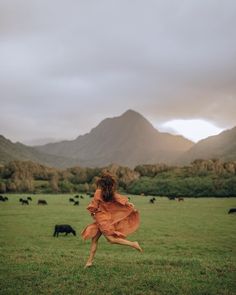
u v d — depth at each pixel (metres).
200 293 7.66
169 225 50.22
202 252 29.20
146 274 9.14
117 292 7.68
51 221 54.09
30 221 53.72
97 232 9.41
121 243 8.78
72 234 40.91
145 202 114.75
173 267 10.27
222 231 43.91
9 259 11.62
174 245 33.09
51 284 8.23
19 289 7.88
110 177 9.00
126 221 9.05
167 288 7.98
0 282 8.41
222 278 9.00
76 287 8.04
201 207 91.50
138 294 7.59
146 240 36.41
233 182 182.50
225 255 27.30
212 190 181.50
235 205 100.69
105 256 13.33
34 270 9.68
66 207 85.06
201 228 46.97
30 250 16.94
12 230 43.53
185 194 184.50
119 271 9.48
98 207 9.02
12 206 86.56
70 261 11.23
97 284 8.23
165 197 160.50
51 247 31.45
